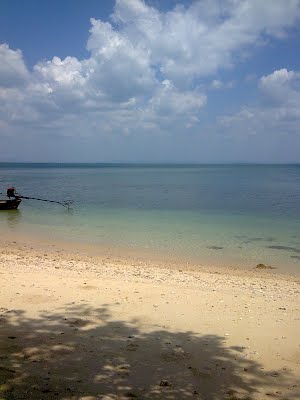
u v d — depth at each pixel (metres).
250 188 64.88
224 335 7.70
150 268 15.02
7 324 7.78
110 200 43.59
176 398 5.21
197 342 7.30
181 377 5.87
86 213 32.50
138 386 5.49
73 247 19.22
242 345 7.24
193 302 9.80
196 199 44.94
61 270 13.31
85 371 5.87
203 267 15.75
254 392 5.50
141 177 111.44
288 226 25.95
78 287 10.75
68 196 48.84
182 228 25.09
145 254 17.94
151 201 42.66
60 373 5.74
